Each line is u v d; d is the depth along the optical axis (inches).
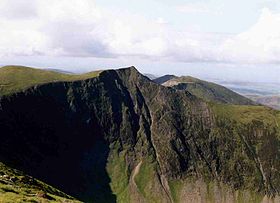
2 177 5093.5
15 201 3412.9
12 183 4842.5
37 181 6259.8
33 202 3580.2
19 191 4099.4
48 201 3816.4
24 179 5620.1
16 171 6407.5
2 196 3521.2
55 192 5802.2
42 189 5428.2
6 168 6210.6
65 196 5944.9
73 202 4392.2
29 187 5128.0
